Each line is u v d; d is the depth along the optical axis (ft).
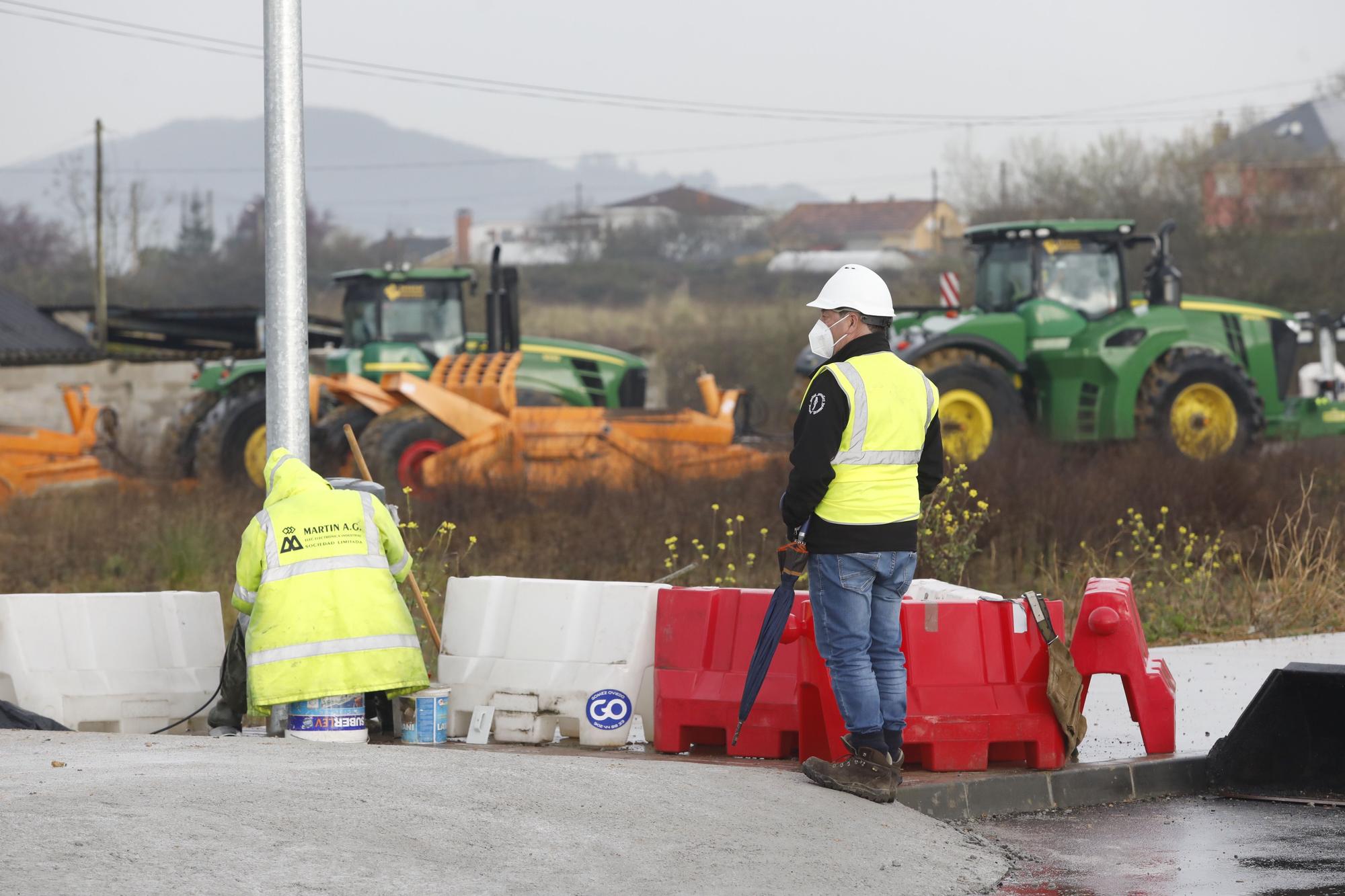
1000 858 32.71
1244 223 251.60
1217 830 35.86
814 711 38.96
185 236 632.38
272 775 31.83
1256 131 288.10
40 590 79.36
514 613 44.29
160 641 46.19
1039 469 94.89
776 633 36.32
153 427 164.86
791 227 591.37
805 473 34.42
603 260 513.45
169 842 26.45
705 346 261.65
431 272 133.80
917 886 29.68
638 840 29.86
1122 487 90.79
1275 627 65.67
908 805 36.37
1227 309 132.36
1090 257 126.11
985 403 119.96
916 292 272.92
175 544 87.40
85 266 464.65
